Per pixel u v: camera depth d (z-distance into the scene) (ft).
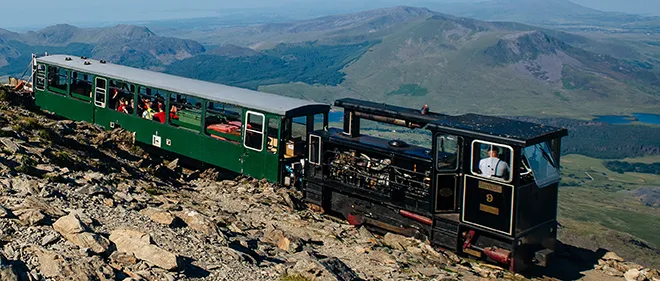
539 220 46.11
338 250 44.80
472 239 46.24
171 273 31.50
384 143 54.80
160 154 77.82
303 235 47.29
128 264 31.45
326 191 57.41
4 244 30.37
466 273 42.80
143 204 45.01
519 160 42.96
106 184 49.32
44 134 61.67
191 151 72.49
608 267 49.19
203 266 34.17
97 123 83.41
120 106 80.79
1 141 50.78
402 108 54.54
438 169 47.11
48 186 42.09
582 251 52.60
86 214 38.70
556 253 51.37
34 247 30.12
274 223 50.72
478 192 45.16
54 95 88.89
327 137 56.85
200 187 63.10
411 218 50.03
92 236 32.35
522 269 44.96
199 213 43.93
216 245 37.91
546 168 45.98
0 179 41.73
